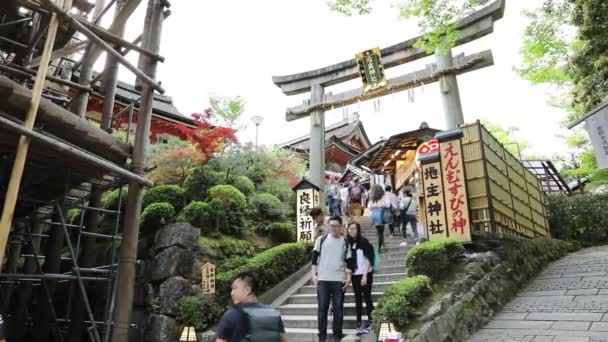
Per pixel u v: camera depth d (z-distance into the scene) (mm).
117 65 8641
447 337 5941
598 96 10805
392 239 11867
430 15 8297
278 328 3148
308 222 11727
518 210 11680
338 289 5746
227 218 10055
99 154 6312
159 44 7656
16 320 8508
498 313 7391
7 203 4102
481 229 9273
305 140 34750
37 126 5117
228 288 8156
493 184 9938
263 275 8664
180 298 7562
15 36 7234
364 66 13992
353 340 5680
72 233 9852
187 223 8422
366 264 6188
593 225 15641
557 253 12570
